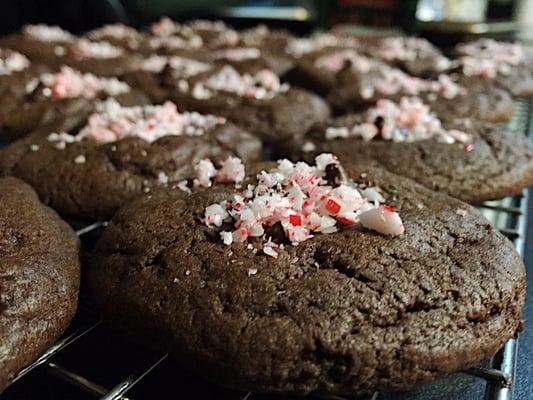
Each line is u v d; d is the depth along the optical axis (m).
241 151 0.15
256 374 0.08
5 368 0.08
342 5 0.35
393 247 0.09
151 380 0.09
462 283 0.09
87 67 0.24
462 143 0.14
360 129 0.15
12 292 0.09
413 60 0.26
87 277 0.10
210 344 0.08
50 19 0.34
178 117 0.15
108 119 0.15
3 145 0.19
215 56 0.27
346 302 0.08
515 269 0.09
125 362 0.09
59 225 0.11
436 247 0.09
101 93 0.19
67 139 0.14
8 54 0.23
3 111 0.18
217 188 0.11
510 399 0.08
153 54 0.28
